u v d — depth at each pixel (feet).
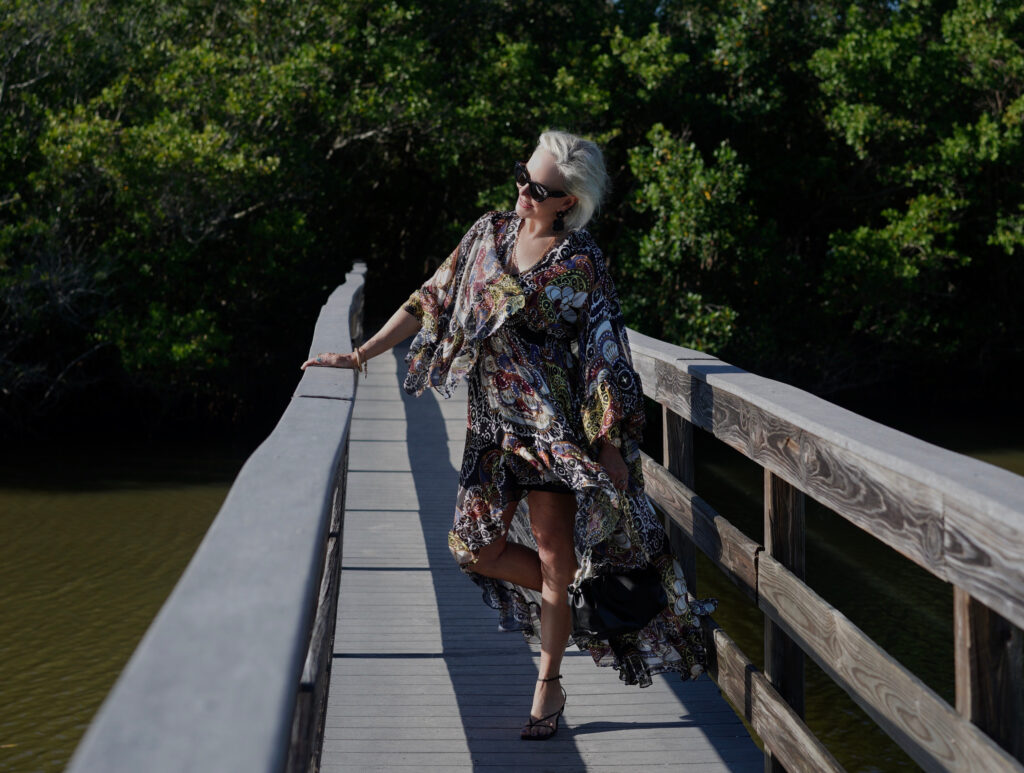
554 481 8.48
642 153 59.16
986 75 62.85
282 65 53.98
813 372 67.00
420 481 20.29
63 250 54.19
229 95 53.36
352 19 58.95
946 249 61.82
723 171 56.59
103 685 25.70
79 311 55.98
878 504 5.91
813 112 66.74
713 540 9.46
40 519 41.83
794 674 8.00
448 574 14.07
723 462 54.29
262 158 55.83
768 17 63.41
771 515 8.00
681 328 56.34
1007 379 77.61
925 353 69.10
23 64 55.26
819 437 6.81
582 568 8.18
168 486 48.65
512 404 8.18
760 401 7.77
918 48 64.03
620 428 8.38
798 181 65.67
